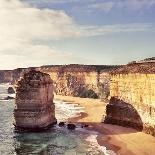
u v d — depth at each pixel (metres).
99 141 57.31
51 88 72.94
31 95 63.84
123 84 68.88
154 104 55.47
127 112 67.06
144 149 50.09
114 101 72.25
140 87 61.28
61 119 82.69
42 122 65.19
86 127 69.94
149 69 59.94
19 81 64.56
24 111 64.25
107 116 73.38
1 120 83.31
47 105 69.06
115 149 51.62
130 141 55.44
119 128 66.19
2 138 60.53
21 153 50.44
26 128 64.62
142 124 61.34
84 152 50.47
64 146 54.31
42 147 53.97
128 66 72.38
